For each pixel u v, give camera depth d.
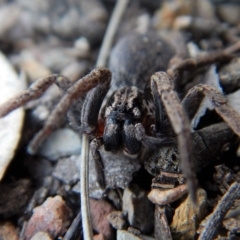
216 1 0.10
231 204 0.06
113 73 0.08
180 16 0.10
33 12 0.10
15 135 0.07
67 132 0.07
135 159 0.07
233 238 0.06
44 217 0.06
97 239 0.06
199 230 0.06
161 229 0.06
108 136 0.06
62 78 0.07
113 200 0.06
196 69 0.08
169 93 0.05
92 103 0.06
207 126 0.07
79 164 0.07
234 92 0.07
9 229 0.06
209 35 0.09
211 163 0.06
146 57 0.08
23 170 0.07
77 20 0.10
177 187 0.06
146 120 0.07
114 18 0.09
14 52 0.10
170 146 0.06
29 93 0.06
